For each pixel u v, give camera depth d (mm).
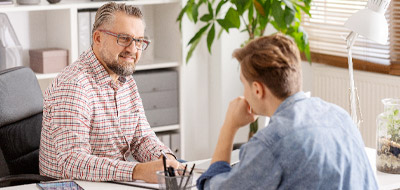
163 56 4336
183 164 2529
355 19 2561
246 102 1874
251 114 1873
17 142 2727
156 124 4184
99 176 2332
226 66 4520
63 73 2521
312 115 1686
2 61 3646
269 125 1665
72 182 2334
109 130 2582
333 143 1657
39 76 3756
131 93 2699
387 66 3896
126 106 2660
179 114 4266
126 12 2502
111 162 2350
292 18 3709
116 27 2475
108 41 2482
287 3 3748
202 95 4648
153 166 2307
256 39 1751
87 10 3926
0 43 3639
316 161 1615
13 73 2756
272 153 1621
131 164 2344
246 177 1652
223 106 4566
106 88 2561
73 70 2512
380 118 2443
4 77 2695
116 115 2602
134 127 2705
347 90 4105
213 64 4574
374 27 2525
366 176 1730
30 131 2791
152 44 4203
